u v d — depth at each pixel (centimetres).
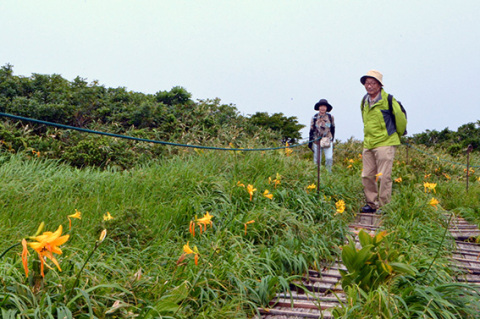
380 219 643
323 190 698
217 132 1162
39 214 474
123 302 265
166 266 365
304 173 738
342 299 367
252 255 405
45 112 992
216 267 357
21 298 246
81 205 523
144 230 425
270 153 844
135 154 912
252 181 647
